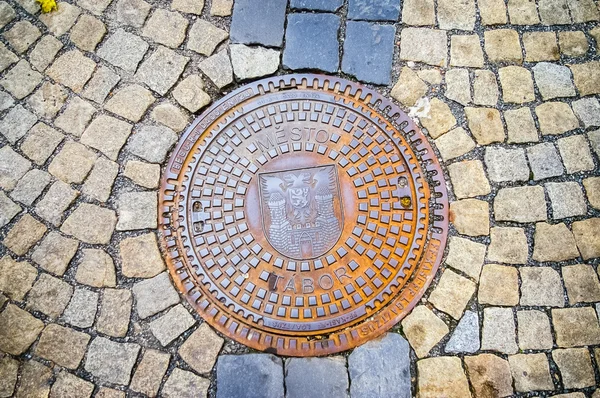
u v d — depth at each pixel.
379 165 1.45
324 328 1.35
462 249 1.41
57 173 1.44
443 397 1.32
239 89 1.51
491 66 1.54
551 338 1.35
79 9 1.55
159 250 1.40
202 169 1.45
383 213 1.42
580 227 1.42
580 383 1.33
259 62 1.53
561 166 1.46
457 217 1.43
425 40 1.55
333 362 1.34
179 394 1.32
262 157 1.46
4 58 1.51
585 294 1.38
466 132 1.49
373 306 1.37
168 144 1.47
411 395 1.32
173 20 1.56
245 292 1.37
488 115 1.50
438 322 1.36
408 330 1.36
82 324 1.35
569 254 1.41
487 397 1.32
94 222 1.41
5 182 1.43
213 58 1.53
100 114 1.48
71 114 1.48
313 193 1.43
